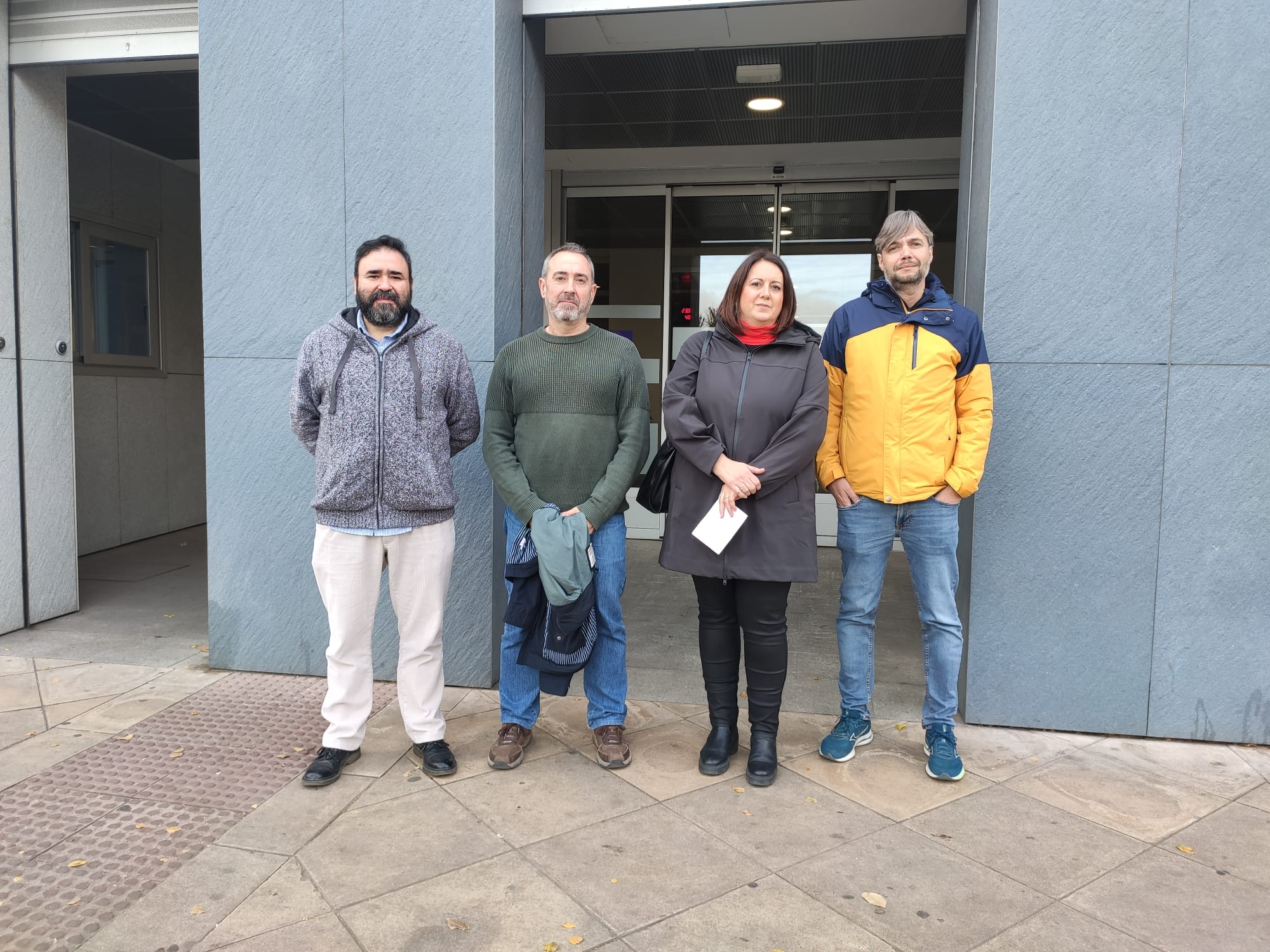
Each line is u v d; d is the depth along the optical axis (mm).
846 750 2959
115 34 4059
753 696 2834
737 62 4594
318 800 2646
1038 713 3240
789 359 2734
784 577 2697
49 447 4508
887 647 4332
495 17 3387
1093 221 3047
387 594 3645
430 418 2750
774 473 2623
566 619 2689
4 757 2926
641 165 6617
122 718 3273
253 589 3750
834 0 3816
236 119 3604
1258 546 3043
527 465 2844
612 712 2959
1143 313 3043
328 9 3500
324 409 2705
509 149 3596
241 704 3416
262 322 3645
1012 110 3068
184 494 7570
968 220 3414
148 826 2480
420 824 2504
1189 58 2957
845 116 5547
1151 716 3160
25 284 4332
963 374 2814
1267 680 3080
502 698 2984
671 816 2572
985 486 3186
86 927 2023
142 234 6934
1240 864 2340
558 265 2777
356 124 3518
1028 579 3195
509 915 2084
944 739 2887
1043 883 2240
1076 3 3002
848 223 6715
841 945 1988
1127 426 3082
